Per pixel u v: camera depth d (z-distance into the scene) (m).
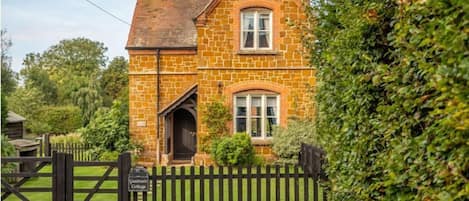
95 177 8.48
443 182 3.01
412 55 3.30
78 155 18.72
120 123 18.95
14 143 16.45
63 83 51.50
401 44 3.54
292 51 18.05
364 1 4.49
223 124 17.95
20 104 36.69
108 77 48.34
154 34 19.64
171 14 20.52
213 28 18.05
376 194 4.20
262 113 18.14
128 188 8.43
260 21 18.22
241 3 18.02
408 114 3.54
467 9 2.60
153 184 8.59
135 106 19.30
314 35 6.92
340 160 5.21
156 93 19.31
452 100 2.72
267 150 17.92
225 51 18.06
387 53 4.02
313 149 9.12
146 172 8.44
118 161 8.45
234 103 18.12
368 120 4.32
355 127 4.65
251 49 18.11
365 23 4.30
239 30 18.05
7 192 8.42
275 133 17.39
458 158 2.77
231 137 17.17
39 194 11.11
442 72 2.76
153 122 19.28
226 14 18.06
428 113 3.21
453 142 2.79
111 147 18.53
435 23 2.94
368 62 4.31
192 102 19.28
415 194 3.49
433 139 3.09
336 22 5.65
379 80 3.87
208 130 18.00
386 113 3.88
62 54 63.19
